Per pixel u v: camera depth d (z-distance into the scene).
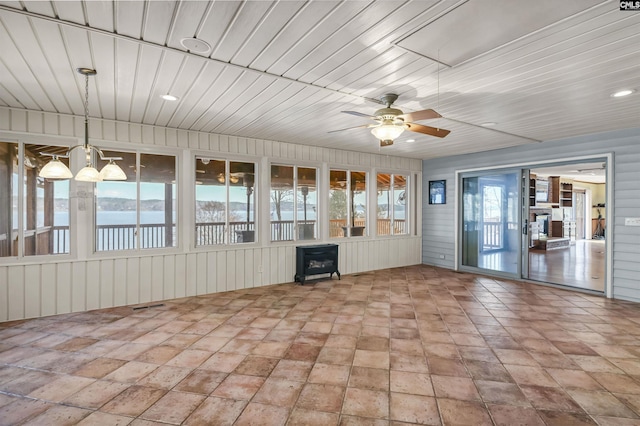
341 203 6.56
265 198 5.60
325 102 3.57
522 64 2.61
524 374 2.67
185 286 4.91
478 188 6.66
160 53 2.47
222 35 2.21
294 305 4.48
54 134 4.07
